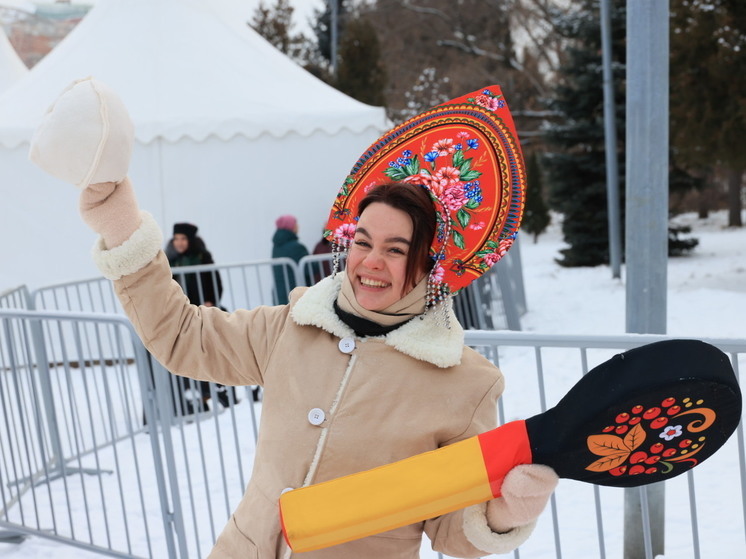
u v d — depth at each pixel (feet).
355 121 28.53
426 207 5.43
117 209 5.67
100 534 13.80
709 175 84.38
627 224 12.69
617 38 56.70
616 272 44.57
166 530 12.03
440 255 5.55
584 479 4.69
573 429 4.45
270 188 28.07
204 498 15.15
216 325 6.12
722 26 39.40
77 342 12.93
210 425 19.21
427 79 90.94
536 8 91.50
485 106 5.82
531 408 19.07
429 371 5.49
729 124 39.91
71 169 5.25
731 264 48.47
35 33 53.72
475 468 4.68
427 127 6.01
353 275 5.55
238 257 27.99
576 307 35.60
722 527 12.61
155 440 11.94
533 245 75.20
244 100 28.53
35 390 13.46
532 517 4.70
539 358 9.07
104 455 17.83
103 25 30.30
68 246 26.66
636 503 11.43
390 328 5.60
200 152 27.45
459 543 5.14
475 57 96.07
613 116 44.68
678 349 4.33
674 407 4.34
